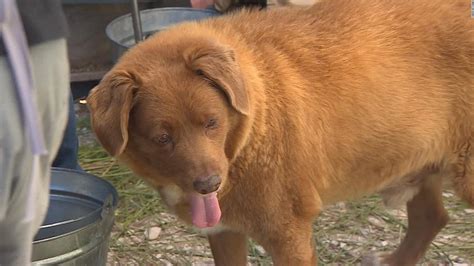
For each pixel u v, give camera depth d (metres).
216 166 4.29
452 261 6.21
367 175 5.20
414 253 6.03
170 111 4.27
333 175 5.03
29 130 2.90
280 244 4.90
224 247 5.34
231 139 4.51
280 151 4.68
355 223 6.75
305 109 4.76
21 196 3.04
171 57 4.40
